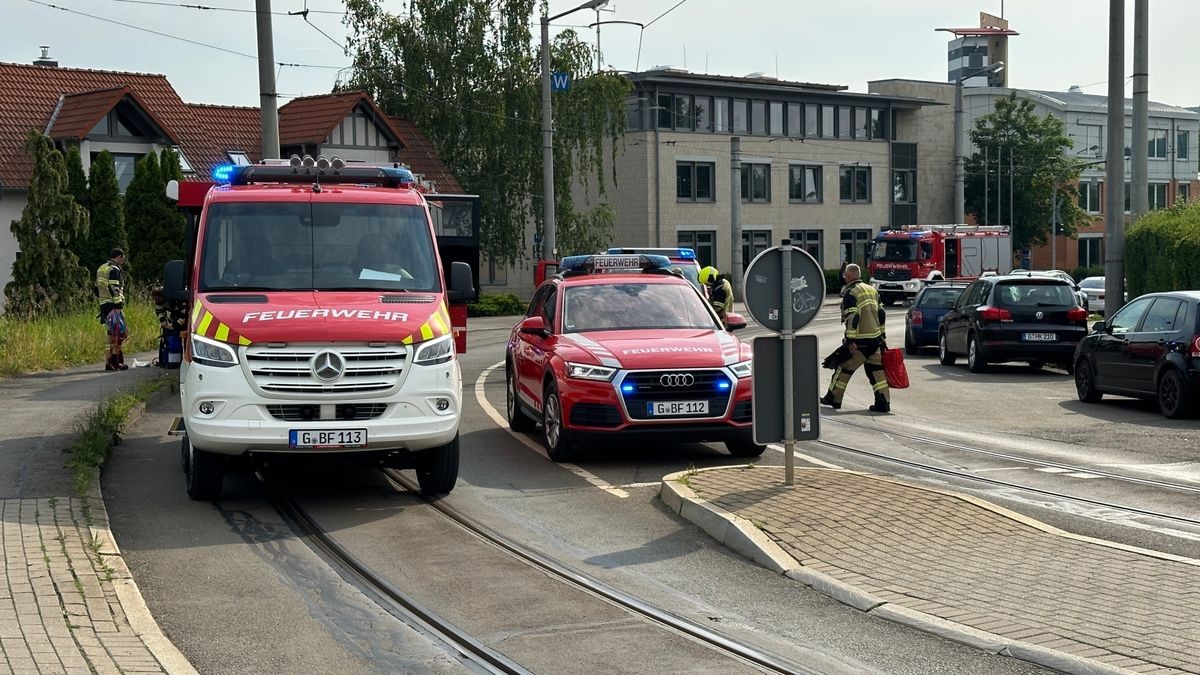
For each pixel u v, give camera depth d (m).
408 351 10.05
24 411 14.77
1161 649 6.16
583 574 8.12
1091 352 18.27
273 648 6.59
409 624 7.04
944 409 17.72
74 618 6.62
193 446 10.02
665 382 12.08
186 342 10.33
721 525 9.00
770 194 67.44
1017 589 7.36
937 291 29.25
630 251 20.77
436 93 50.03
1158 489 11.05
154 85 47.56
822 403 18.27
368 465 10.38
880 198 73.19
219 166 11.75
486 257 51.41
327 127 46.84
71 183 34.72
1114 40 21.97
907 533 8.68
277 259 10.87
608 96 50.06
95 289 30.31
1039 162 73.38
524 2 49.75
